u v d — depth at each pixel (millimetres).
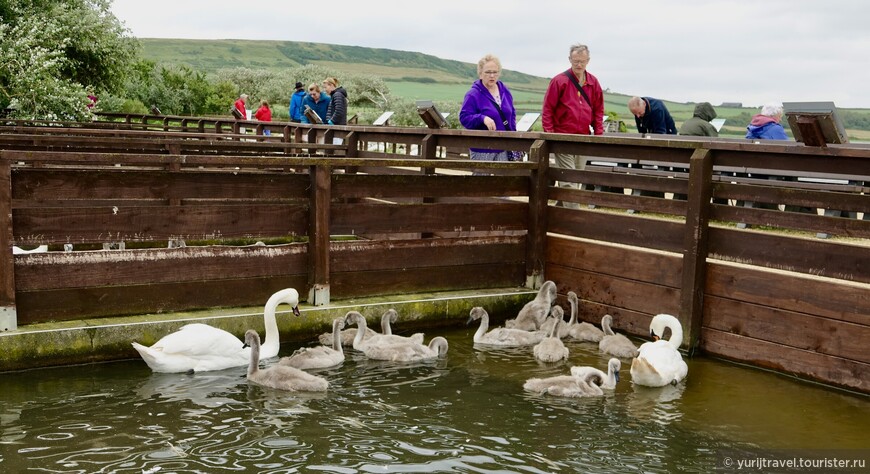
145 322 9359
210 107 53531
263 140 19906
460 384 8727
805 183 13969
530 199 12188
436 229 11508
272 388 8391
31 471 6246
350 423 7434
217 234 10039
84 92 26531
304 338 10320
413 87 136375
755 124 16719
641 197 10992
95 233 9344
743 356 9891
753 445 7223
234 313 9984
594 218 11539
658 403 8297
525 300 11914
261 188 10227
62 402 7812
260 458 6586
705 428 7609
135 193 9492
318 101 23953
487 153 13641
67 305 9273
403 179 11164
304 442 6949
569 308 11984
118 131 16406
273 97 62594
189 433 7090
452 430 7336
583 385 8445
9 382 8391
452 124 39969
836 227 9008
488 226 11922
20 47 25859
